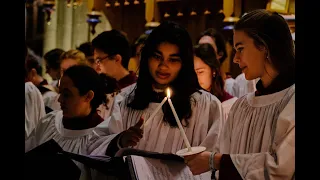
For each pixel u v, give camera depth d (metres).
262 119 2.36
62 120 3.29
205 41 4.62
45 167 2.64
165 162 2.53
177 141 2.77
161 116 2.82
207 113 2.81
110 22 6.67
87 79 3.18
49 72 5.45
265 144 2.29
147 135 2.80
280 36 2.29
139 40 4.40
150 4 5.94
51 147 2.63
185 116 2.79
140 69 2.89
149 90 2.88
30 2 8.16
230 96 3.86
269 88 2.38
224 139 2.51
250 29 2.31
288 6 4.62
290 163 2.13
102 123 3.03
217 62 3.79
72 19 7.65
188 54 2.84
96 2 6.24
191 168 2.32
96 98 3.23
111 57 4.02
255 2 5.37
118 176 2.48
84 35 7.48
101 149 2.74
